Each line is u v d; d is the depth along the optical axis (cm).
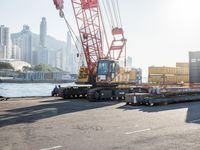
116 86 2875
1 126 1229
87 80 2973
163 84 3212
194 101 2652
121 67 2975
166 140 982
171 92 2341
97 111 1778
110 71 2803
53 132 1103
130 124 1295
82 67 3020
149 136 1044
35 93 7338
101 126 1240
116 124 1292
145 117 1517
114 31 3161
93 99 2548
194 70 2758
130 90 2912
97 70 2838
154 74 3297
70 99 2817
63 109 1878
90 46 3073
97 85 2848
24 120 1397
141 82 3222
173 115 1600
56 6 2738
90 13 3088
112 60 2822
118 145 909
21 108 1917
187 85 3262
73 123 1314
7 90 9038
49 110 1814
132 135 1059
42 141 954
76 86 3041
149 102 2125
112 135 1057
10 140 966
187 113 1689
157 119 1448
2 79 18475
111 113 1681
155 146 900
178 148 878
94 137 1021
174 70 3341
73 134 1069
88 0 3070
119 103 2367
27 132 1101
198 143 943
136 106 2112
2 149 849
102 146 895
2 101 2466
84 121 1373
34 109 1864
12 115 1571
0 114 1611
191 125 1277
